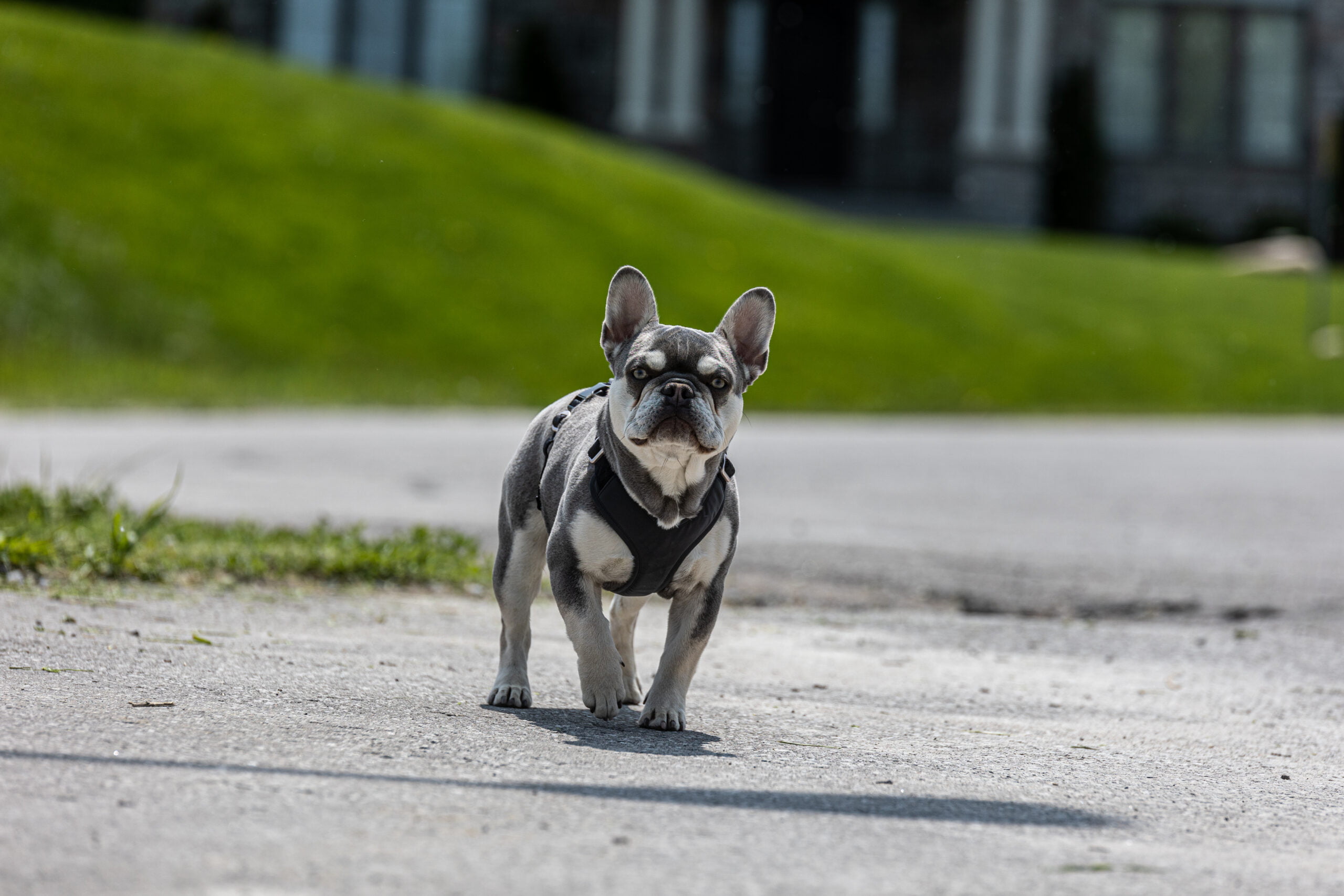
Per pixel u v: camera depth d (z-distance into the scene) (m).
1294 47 49.22
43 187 27.64
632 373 5.52
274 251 28.59
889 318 33.19
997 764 5.23
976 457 19.95
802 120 47.03
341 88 35.12
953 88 46.91
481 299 29.23
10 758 4.40
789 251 34.97
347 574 8.66
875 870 3.83
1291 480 18.16
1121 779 5.12
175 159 29.95
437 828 3.97
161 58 33.03
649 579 5.59
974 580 10.08
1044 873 3.90
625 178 35.88
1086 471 18.59
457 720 5.41
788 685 6.64
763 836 4.08
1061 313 35.84
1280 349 35.91
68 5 43.88
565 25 45.41
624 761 4.92
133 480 13.49
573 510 5.56
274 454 16.64
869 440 22.27
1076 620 9.04
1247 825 4.59
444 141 34.03
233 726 4.98
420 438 19.27
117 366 24.05
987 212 45.62
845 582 9.84
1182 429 27.41
